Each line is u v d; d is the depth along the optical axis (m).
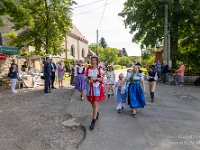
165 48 16.02
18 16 12.88
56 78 16.38
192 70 15.53
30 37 19.97
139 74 6.07
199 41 16.86
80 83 8.20
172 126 5.06
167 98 8.73
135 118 5.71
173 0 16.67
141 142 4.11
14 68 10.70
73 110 6.64
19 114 6.36
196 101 8.10
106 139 4.28
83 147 3.94
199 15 16.23
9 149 4.02
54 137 4.55
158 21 17.38
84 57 42.50
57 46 21.06
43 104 7.61
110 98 8.77
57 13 19.41
